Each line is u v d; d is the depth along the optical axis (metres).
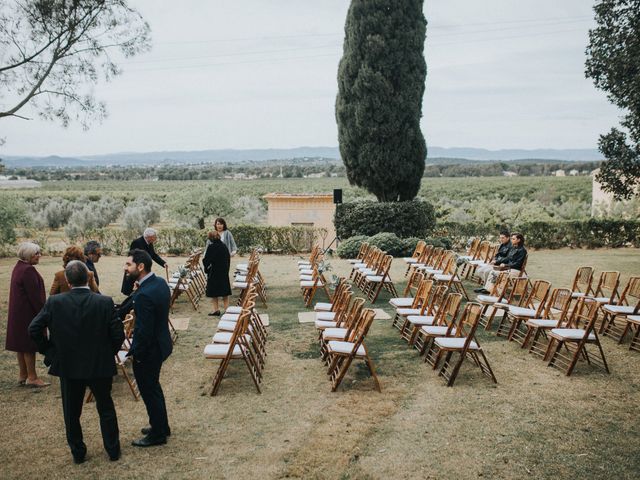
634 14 12.15
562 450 4.94
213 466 4.73
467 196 69.25
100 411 4.77
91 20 11.09
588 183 82.81
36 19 10.60
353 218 18.27
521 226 19.02
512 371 6.99
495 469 4.63
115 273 14.84
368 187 18.94
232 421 5.60
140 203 37.84
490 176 130.88
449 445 5.05
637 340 7.86
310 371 7.06
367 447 5.03
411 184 18.75
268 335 8.72
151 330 4.91
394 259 16.25
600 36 12.63
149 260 5.01
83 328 4.52
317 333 8.77
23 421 5.68
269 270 14.98
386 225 17.97
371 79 17.59
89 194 68.50
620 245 19.36
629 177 13.90
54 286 6.54
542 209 32.47
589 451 4.92
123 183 131.88
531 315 7.97
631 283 8.24
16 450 5.06
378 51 17.48
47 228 31.62
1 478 4.57
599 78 12.89
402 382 6.64
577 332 7.01
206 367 7.25
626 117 13.09
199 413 5.80
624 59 12.09
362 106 17.89
